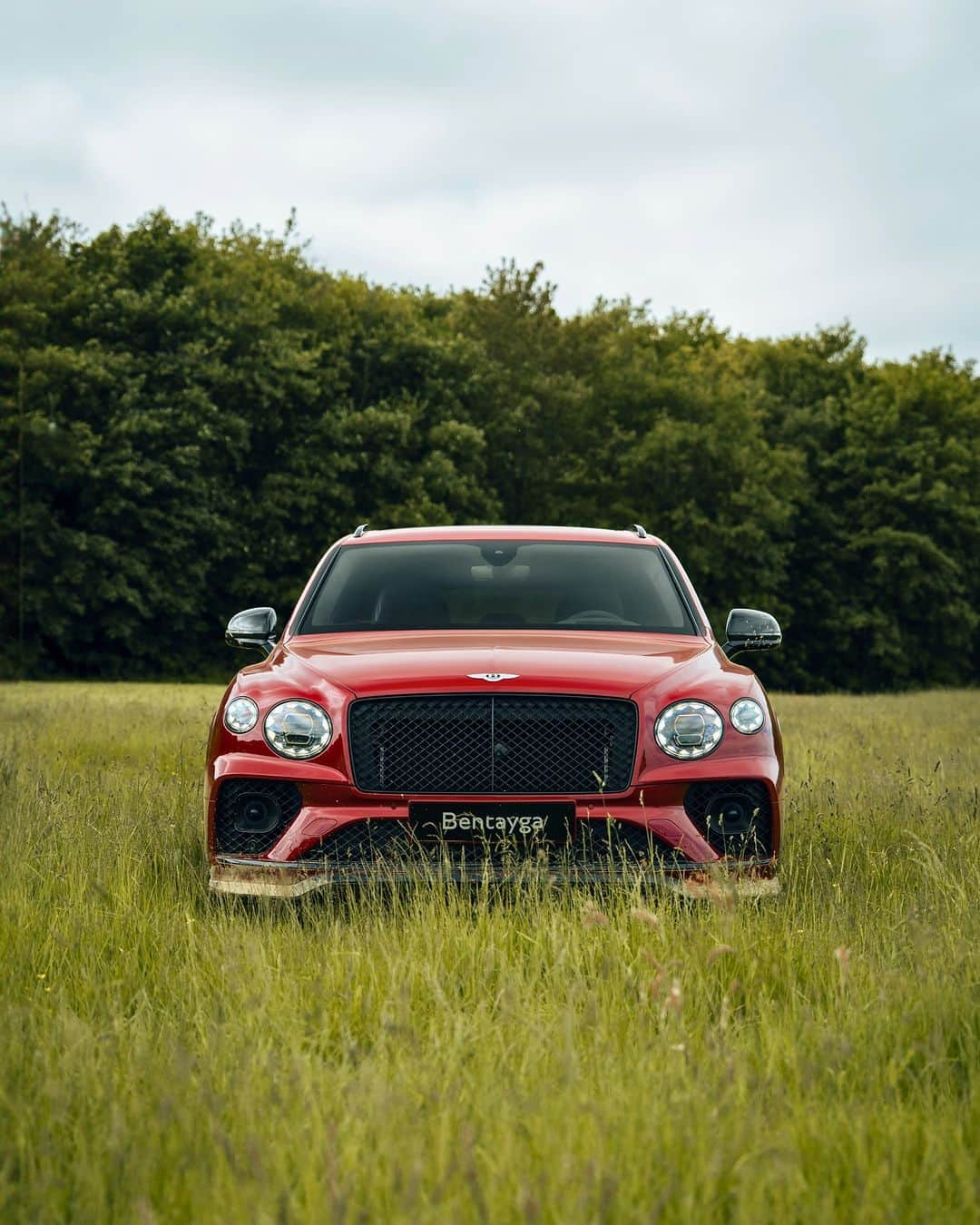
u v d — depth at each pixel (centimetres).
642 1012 359
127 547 4359
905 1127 279
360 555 689
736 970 408
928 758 1083
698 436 5166
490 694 519
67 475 4262
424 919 456
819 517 5800
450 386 5031
